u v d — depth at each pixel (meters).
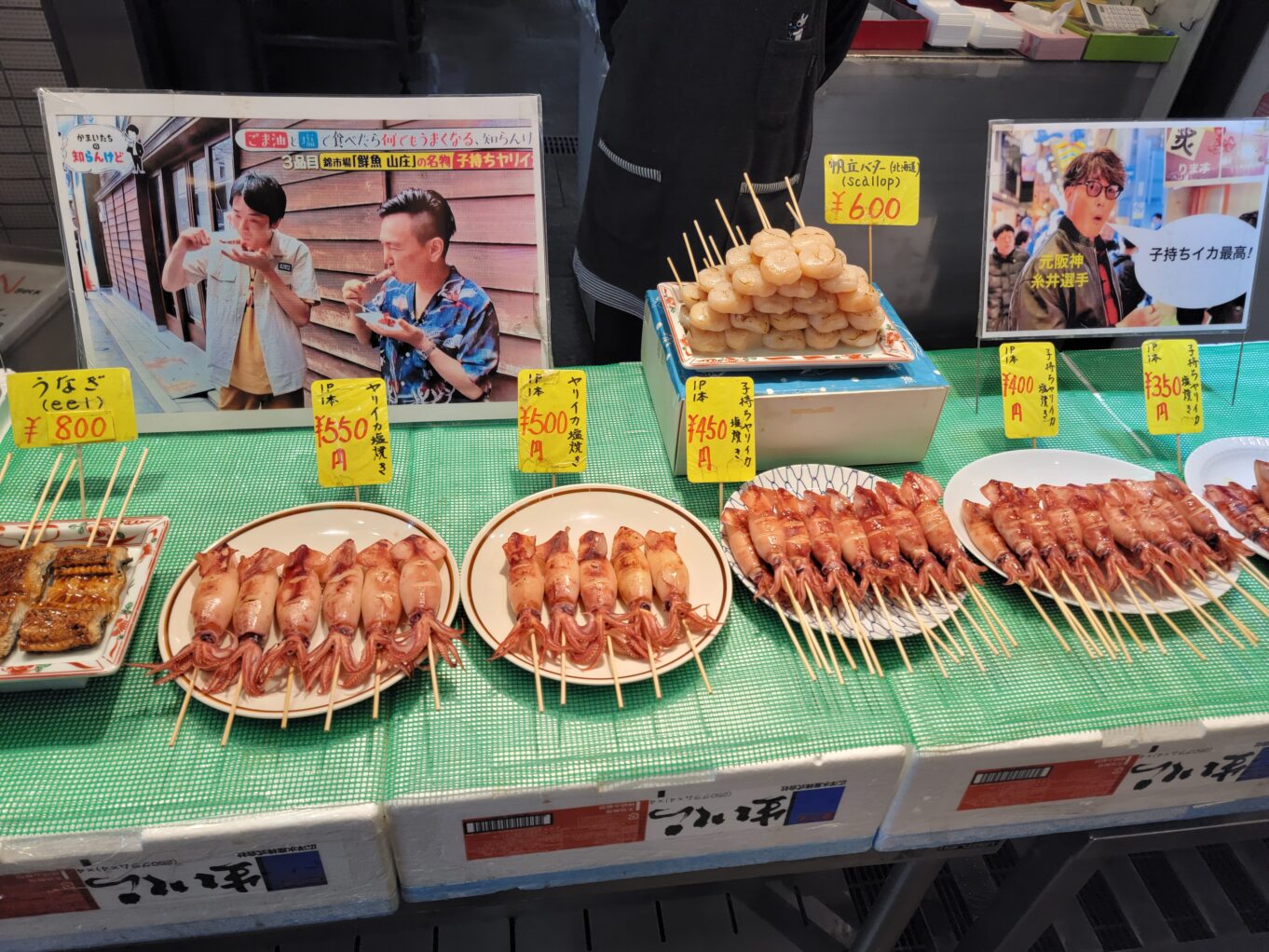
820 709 1.79
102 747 1.65
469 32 6.52
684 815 1.75
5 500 2.16
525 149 2.22
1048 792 1.89
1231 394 2.80
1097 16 4.01
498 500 2.25
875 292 2.30
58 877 1.55
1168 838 2.09
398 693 1.79
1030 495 2.19
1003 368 2.40
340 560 1.88
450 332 2.36
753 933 2.79
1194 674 1.91
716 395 2.13
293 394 2.39
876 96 3.93
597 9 3.34
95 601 1.75
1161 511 2.13
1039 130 2.49
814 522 2.03
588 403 2.62
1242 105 3.81
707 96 2.91
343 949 2.71
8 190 3.79
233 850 1.56
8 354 3.48
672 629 1.79
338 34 4.39
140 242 2.20
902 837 1.93
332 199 2.20
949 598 2.01
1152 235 2.62
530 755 1.67
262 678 1.69
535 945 2.74
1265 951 2.91
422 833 1.65
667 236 3.23
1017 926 2.29
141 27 3.71
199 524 2.14
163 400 2.35
